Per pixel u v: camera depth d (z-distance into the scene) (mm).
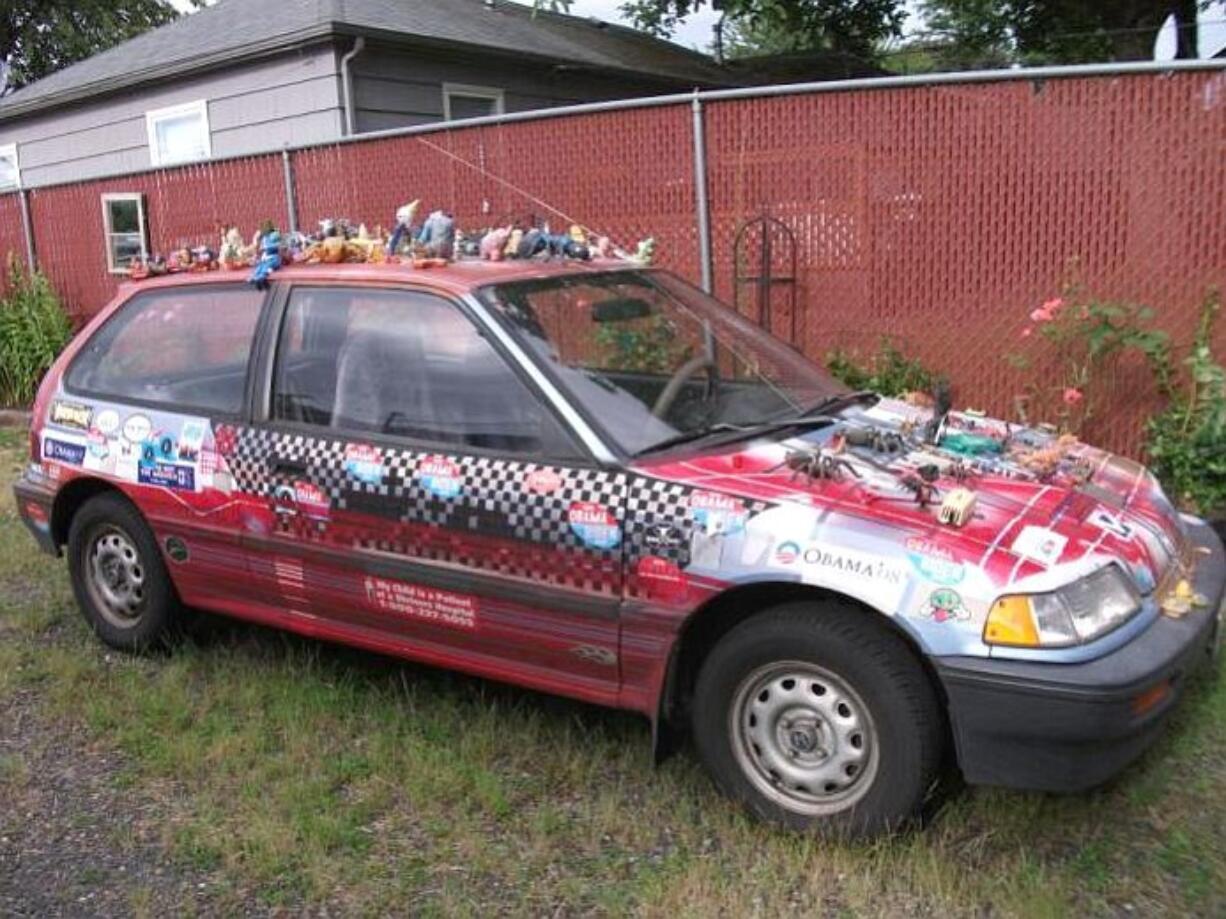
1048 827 3391
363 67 11250
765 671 3328
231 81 11961
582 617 3527
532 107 13281
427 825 3527
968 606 3020
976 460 3727
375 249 4457
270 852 3363
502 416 3742
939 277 6340
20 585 5859
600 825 3504
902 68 18672
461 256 4539
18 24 26828
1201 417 5621
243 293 4484
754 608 3408
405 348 4000
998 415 6297
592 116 7238
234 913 3125
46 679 4715
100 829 3566
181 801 3727
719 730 3428
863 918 3016
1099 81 5758
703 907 3053
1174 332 5789
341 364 4141
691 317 4391
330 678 4555
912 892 3105
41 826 3594
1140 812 3451
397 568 3873
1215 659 4094
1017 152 6031
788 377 4324
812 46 17062
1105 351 5906
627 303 4250
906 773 3154
